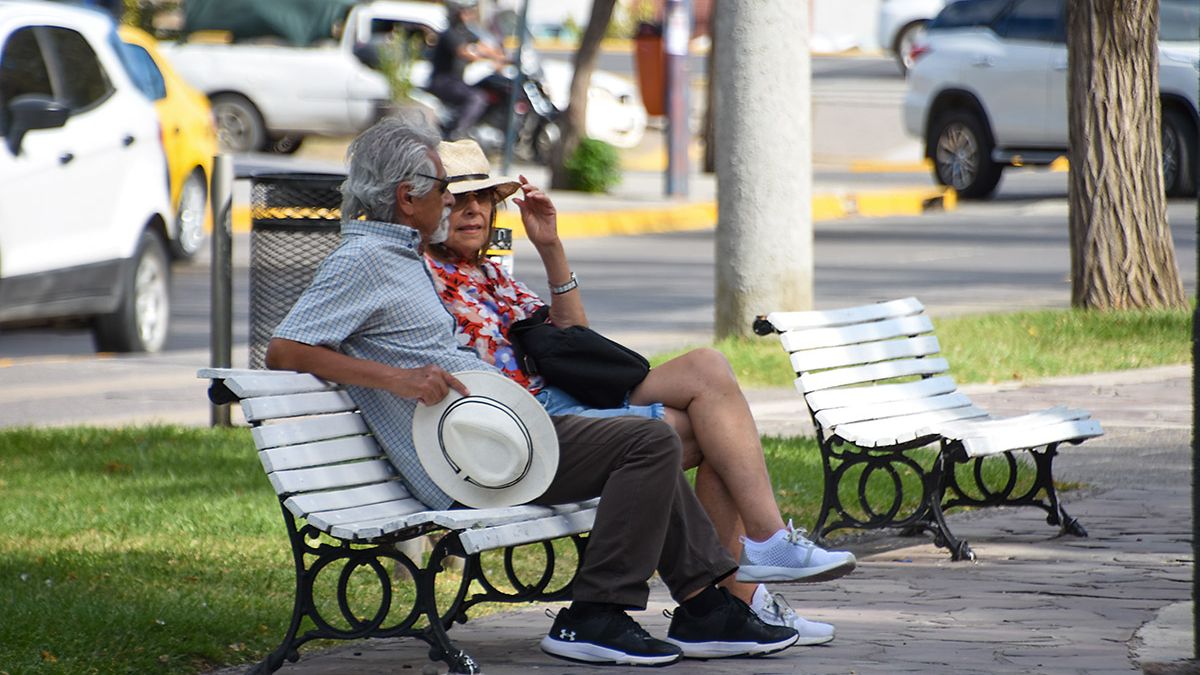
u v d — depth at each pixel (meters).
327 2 87.56
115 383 38.88
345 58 86.75
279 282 30.11
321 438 16.69
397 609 20.02
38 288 38.69
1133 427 32.41
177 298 52.72
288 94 86.25
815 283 54.84
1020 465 28.69
